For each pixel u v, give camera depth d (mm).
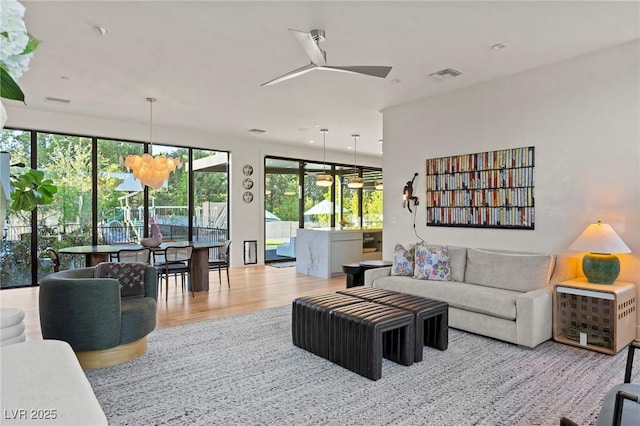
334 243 7238
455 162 5055
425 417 2340
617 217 3736
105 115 6387
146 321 3299
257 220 8742
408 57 3973
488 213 4707
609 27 3332
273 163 9164
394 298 3578
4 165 2852
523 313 3469
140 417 2342
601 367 3062
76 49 3760
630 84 3652
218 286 6359
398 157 5801
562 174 4102
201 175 8039
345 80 4672
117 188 6980
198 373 2973
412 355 3123
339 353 3109
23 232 6129
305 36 2777
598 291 3387
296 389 2711
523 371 2996
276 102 5633
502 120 4586
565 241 4078
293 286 6367
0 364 1111
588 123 3918
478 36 3502
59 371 1072
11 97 720
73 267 6520
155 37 3508
